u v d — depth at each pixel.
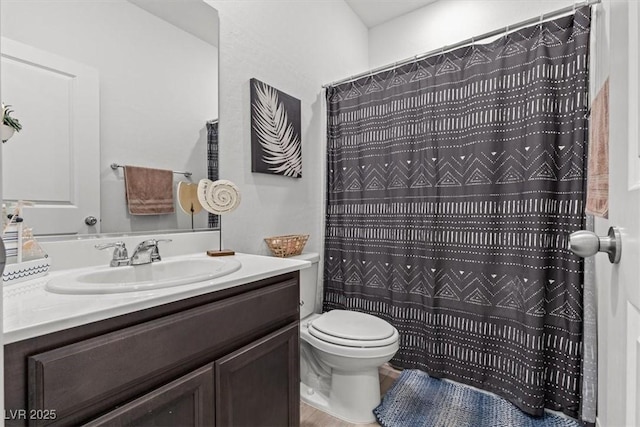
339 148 2.21
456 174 1.75
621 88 0.61
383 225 2.00
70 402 0.64
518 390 1.55
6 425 0.58
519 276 1.55
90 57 1.16
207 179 1.54
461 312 1.74
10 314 0.65
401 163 1.93
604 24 1.19
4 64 0.97
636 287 0.49
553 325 1.50
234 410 0.97
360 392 1.56
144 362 0.76
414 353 1.89
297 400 1.24
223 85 1.61
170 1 1.40
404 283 1.91
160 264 1.23
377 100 2.04
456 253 1.75
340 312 1.84
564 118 1.47
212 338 0.91
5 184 0.97
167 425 0.79
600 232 1.22
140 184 1.30
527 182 1.53
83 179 1.14
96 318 0.67
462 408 1.57
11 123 0.98
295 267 1.23
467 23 2.42
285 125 1.96
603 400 1.04
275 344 1.12
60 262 1.08
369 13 2.72
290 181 2.03
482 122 1.66
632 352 0.53
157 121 1.36
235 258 1.40
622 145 0.59
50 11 1.06
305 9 2.17
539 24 1.52
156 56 1.35
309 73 2.20
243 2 1.72
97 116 1.18
